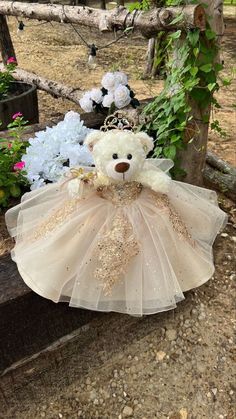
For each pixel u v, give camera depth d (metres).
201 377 2.05
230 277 2.51
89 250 1.80
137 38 8.08
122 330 2.21
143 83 5.55
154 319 2.27
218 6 2.18
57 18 3.94
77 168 2.06
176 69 2.37
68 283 1.80
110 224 1.83
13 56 5.44
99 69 6.35
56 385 2.03
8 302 1.74
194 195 2.17
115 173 1.76
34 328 1.88
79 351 2.13
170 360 2.12
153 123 2.65
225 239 2.75
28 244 1.95
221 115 4.63
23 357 1.92
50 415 1.93
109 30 2.97
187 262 1.94
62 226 1.85
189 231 2.06
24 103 3.85
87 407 1.96
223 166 3.22
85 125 3.11
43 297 1.82
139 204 1.89
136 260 1.82
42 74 6.12
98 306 1.82
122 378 2.05
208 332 2.22
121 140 1.79
